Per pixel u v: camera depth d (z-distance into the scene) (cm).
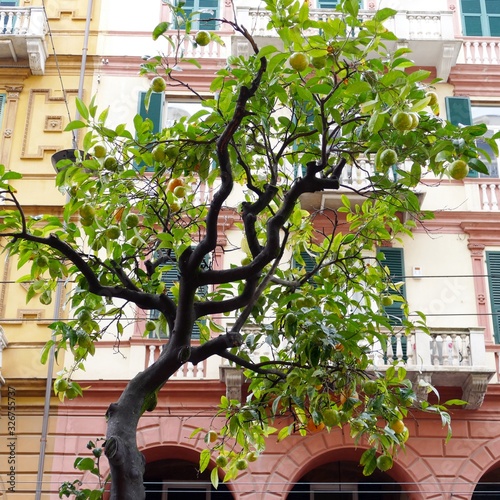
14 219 1034
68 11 2439
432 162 970
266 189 1046
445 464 1967
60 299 2114
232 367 1939
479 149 934
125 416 902
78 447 1986
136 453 878
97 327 1098
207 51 2389
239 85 1066
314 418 996
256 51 1065
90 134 1021
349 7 989
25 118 2305
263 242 1296
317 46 1016
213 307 1008
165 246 979
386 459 988
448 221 2202
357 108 1077
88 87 2355
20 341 2088
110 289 998
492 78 2367
